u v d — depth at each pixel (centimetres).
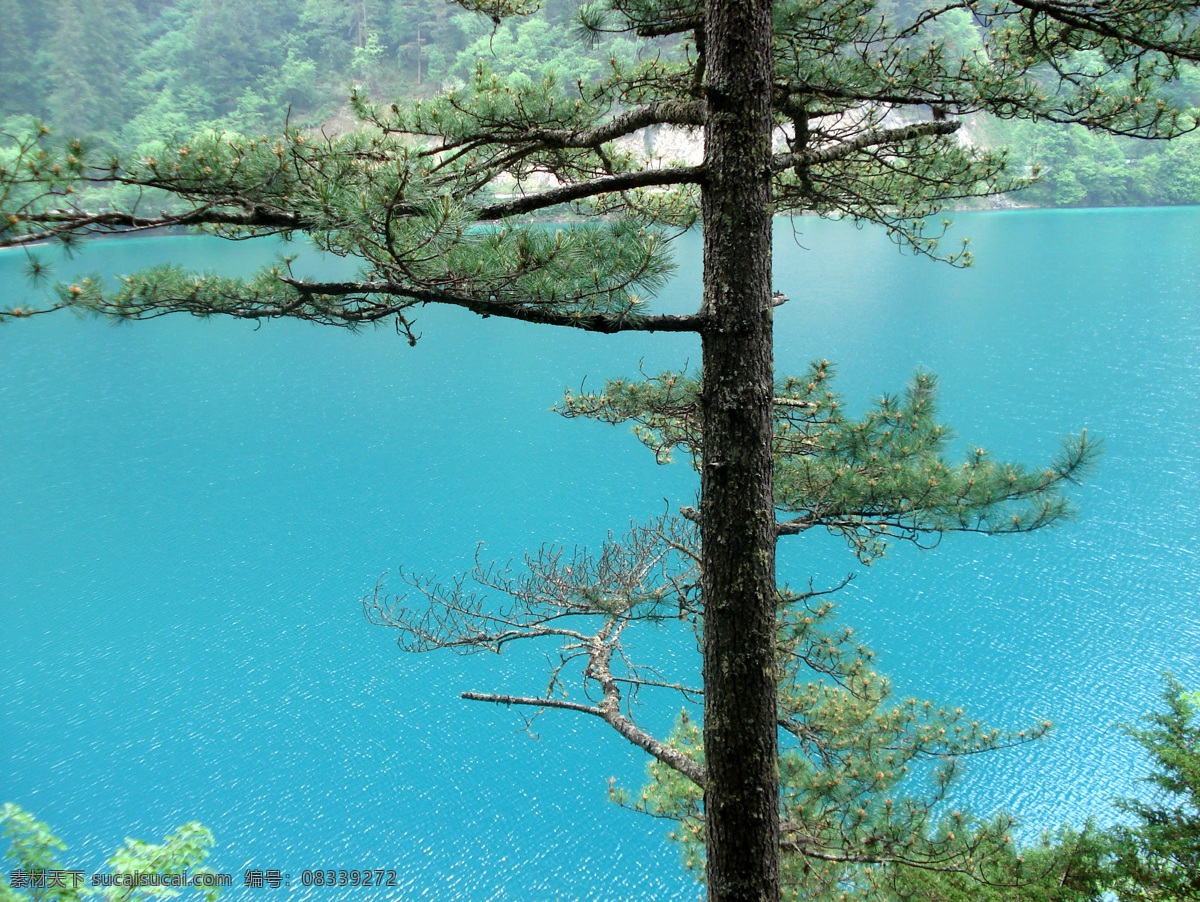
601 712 670
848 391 4291
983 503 544
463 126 473
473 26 6338
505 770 1702
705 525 462
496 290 370
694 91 474
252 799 1647
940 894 762
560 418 4491
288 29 6575
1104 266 8244
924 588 2425
